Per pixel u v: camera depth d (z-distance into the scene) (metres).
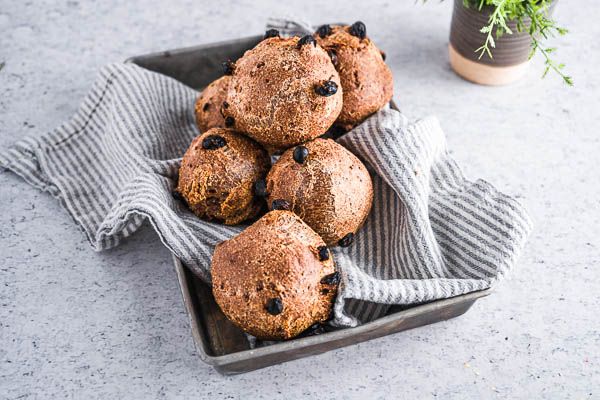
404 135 0.53
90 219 0.58
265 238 0.46
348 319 0.47
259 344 0.49
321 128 0.50
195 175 0.51
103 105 0.64
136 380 0.50
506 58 0.68
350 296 0.47
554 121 0.68
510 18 0.61
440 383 0.50
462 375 0.50
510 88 0.71
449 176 0.56
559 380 0.50
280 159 0.51
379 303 0.49
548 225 0.59
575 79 0.72
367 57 0.55
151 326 0.53
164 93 0.63
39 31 0.76
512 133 0.67
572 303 0.54
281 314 0.45
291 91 0.49
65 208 0.59
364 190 0.51
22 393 0.49
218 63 0.67
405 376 0.50
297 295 0.45
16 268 0.56
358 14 0.78
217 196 0.51
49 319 0.53
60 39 0.75
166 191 0.53
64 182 0.61
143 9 0.79
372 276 0.52
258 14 0.79
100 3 0.80
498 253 0.50
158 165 0.55
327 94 0.49
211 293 0.52
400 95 0.70
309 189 0.49
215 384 0.50
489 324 0.53
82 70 0.72
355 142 0.54
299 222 0.48
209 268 0.50
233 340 0.50
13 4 0.79
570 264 0.57
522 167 0.64
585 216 0.60
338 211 0.49
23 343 0.52
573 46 0.75
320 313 0.46
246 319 0.46
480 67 0.69
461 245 0.52
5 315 0.53
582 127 0.68
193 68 0.67
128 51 0.74
